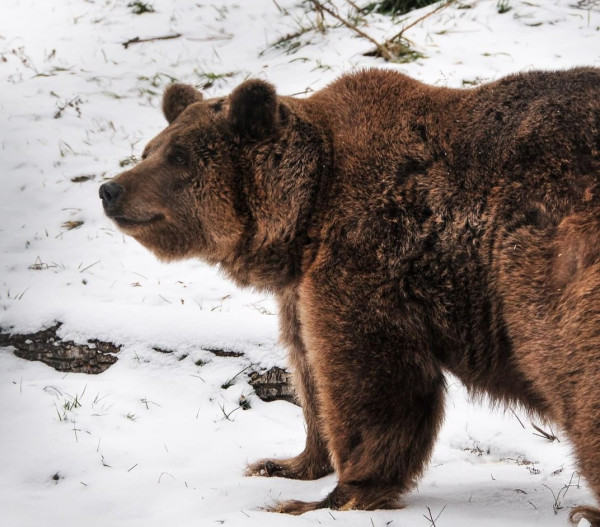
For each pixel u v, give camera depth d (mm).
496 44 20953
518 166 9250
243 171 10477
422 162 9773
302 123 10406
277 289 11000
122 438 11789
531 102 9570
